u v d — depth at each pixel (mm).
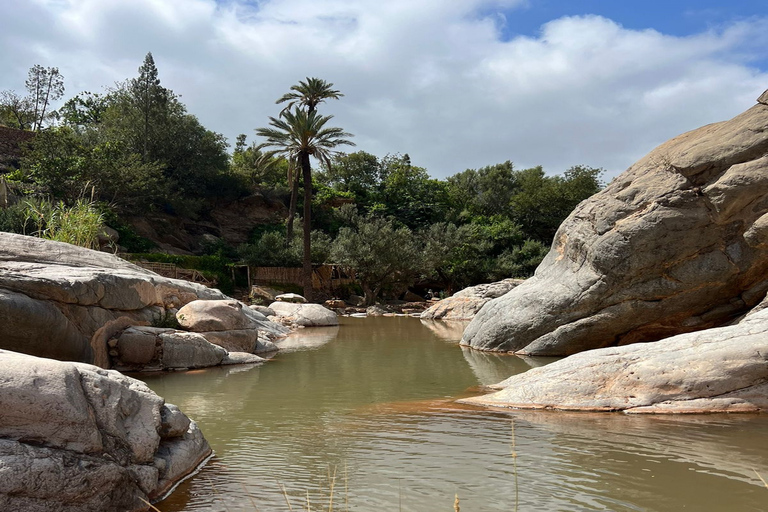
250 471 5230
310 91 41344
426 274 47594
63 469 3822
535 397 8172
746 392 7621
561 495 4527
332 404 8492
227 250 48250
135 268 14992
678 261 12797
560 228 15656
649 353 8367
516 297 15758
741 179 11617
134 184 40125
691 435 6328
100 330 11602
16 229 23203
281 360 13922
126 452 4457
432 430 6734
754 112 12141
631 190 13523
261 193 58000
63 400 4105
